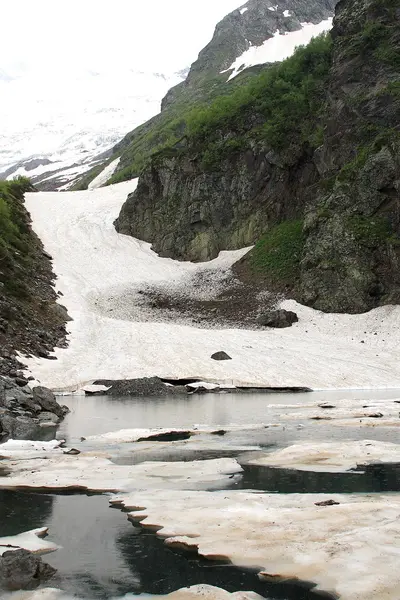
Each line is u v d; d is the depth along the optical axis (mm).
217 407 25875
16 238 59750
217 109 72500
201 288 56406
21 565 8008
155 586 7684
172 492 11680
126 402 27719
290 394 31047
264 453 15828
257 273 56594
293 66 73750
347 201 51938
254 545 8758
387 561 8039
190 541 8961
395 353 40781
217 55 172375
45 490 12172
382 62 58219
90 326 43469
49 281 54719
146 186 72000
